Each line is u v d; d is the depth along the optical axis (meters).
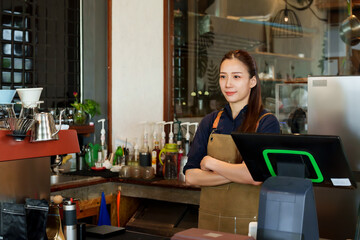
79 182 3.91
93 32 4.68
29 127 2.07
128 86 4.78
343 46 5.04
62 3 4.51
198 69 5.00
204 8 5.01
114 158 4.57
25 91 2.11
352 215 3.21
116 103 4.75
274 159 1.50
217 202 2.54
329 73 5.14
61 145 2.32
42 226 1.91
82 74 4.71
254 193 2.46
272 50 5.16
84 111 4.51
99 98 4.73
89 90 4.70
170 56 4.85
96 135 4.71
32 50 4.25
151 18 4.83
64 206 2.05
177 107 4.88
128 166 4.18
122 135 4.76
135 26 4.80
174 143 4.40
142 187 4.04
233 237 1.48
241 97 2.49
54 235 2.04
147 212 4.20
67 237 2.04
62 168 4.37
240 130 2.46
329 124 3.31
